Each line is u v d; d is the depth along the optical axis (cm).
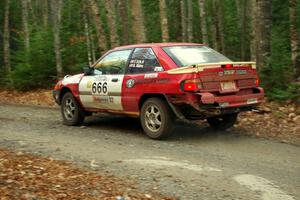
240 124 1082
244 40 2184
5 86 2109
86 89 1112
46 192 597
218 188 651
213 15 2178
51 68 1995
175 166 757
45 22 2633
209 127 1080
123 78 1021
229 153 843
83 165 758
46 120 1255
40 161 766
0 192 576
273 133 993
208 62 946
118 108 1048
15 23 2573
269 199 612
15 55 2289
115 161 788
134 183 666
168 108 939
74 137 1001
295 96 1184
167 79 920
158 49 969
